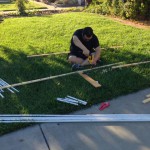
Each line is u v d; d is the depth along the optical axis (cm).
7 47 462
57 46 463
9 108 293
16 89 328
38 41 492
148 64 389
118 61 400
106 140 250
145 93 321
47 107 295
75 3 939
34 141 249
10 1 1041
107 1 719
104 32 539
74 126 268
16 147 243
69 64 391
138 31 546
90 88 328
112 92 321
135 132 260
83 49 380
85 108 294
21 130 263
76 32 389
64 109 291
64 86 333
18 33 542
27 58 413
